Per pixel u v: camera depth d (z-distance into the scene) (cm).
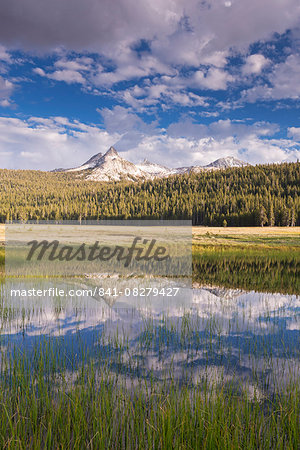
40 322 964
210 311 1112
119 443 416
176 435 431
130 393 538
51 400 483
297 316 1043
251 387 558
